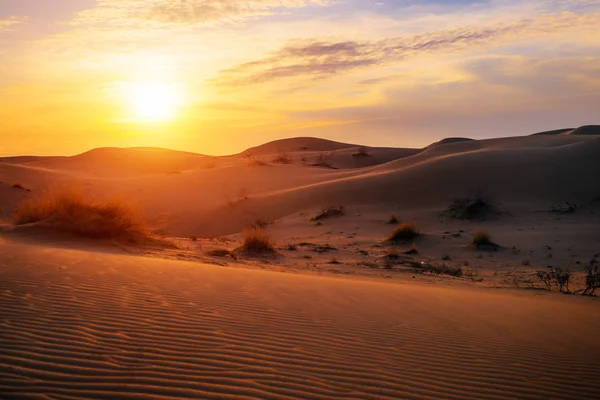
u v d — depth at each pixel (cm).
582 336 722
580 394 498
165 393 421
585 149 4256
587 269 1770
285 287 900
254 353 529
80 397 405
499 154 4472
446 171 4253
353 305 803
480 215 3219
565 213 3195
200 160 10412
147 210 4412
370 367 519
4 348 486
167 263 1046
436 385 489
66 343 512
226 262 1380
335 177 6003
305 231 3059
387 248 2309
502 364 567
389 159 11694
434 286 1209
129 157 10275
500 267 1867
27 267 856
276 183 5897
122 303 676
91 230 1452
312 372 491
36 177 5806
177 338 555
